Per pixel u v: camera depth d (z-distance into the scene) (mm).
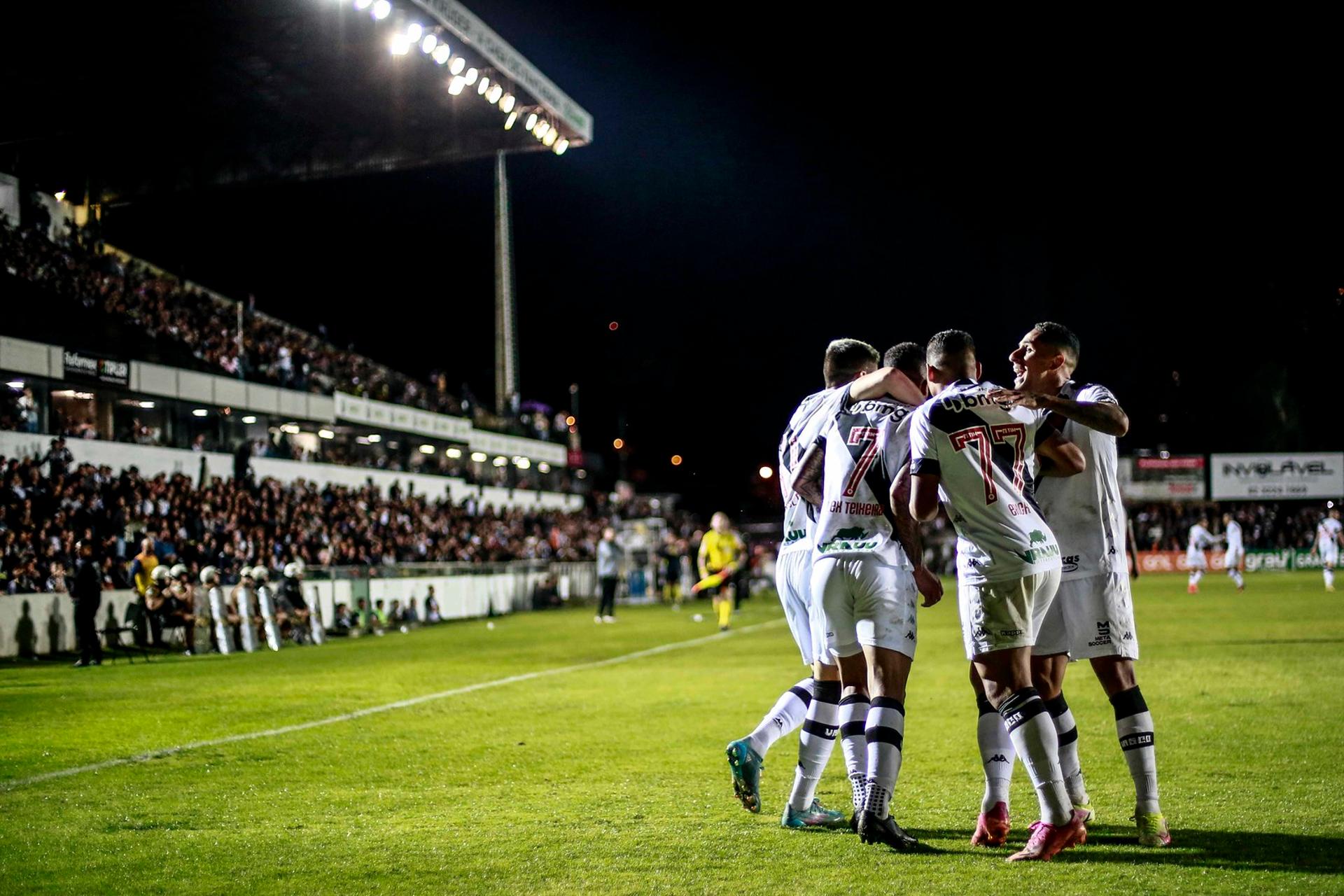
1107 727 8539
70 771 7488
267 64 24734
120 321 25281
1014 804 6066
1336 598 25734
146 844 5461
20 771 7504
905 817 5812
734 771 5734
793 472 5621
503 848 5254
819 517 5457
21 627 18422
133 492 22453
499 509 41406
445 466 39750
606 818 5875
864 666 5434
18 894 4602
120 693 12453
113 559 20500
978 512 5035
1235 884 4395
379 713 10453
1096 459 5539
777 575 5926
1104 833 5352
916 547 5254
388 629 26000
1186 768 6879
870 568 5250
